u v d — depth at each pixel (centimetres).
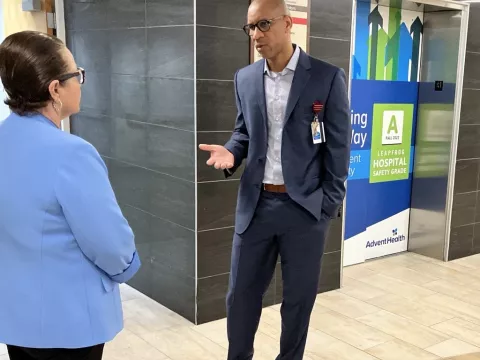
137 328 322
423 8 437
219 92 310
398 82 449
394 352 299
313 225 221
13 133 139
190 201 318
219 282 333
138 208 371
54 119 144
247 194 225
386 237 473
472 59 442
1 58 137
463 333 326
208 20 299
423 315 351
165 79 325
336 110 215
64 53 142
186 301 334
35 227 136
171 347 299
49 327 139
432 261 464
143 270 376
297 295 229
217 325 329
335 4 354
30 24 389
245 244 227
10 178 136
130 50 352
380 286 402
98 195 138
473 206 476
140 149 358
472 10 432
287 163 216
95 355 153
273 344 304
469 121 454
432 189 466
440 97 450
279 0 204
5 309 141
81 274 143
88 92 405
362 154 437
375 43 427
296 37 334
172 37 313
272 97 218
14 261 140
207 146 217
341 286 398
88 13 386
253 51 318
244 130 235
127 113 366
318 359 289
